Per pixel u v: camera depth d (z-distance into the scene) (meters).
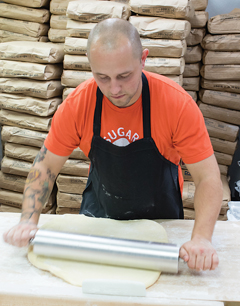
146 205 1.29
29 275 0.93
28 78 2.14
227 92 2.26
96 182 1.32
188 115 1.04
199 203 1.04
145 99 1.07
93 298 0.85
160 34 1.94
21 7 2.29
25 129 2.26
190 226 1.19
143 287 0.85
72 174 2.26
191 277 0.93
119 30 0.86
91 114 1.12
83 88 1.13
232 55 2.15
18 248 1.05
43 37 2.37
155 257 0.91
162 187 1.25
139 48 0.91
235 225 1.18
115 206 1.31
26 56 2.08
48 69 2.11
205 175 1.06
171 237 1.11
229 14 2.15
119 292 0.86
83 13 1.97
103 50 0.85
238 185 2.50
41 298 0.85
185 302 0.83
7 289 0.87
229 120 2.28
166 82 1.08
